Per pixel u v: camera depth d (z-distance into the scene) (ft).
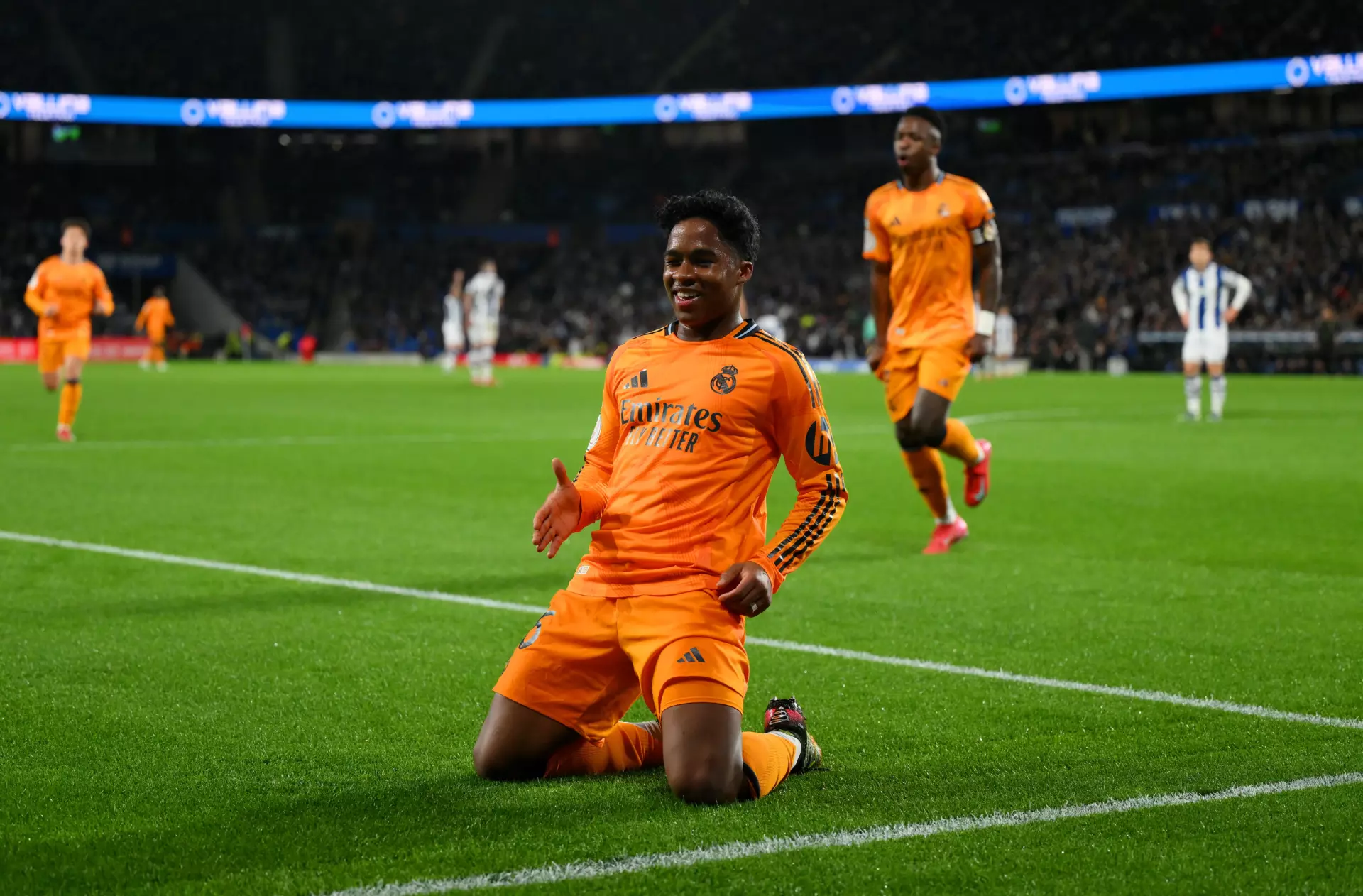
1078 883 14.74
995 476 60.75
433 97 261.24
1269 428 88.22
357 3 262.26
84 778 18.70
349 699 23.45
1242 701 23.53
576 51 263.49
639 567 18.66
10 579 34.35
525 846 15.83
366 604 31.96
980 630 29.55
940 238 39.63
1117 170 234.79
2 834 16.34
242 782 18.56
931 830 16.39
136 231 254.27
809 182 259.19
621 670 18.93
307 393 127.65
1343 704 23.35
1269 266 202.90
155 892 14.44
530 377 176.04
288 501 50.72
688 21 261.65
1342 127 221.25
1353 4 210.59
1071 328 203.72
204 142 262.47
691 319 19.42
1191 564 38.17
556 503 19.19
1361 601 32.99
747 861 15.29
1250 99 227.20
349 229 266.16
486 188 271.08
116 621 29.71
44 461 63.36
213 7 257.14
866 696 23.94
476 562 38.09
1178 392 137.59
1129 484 57.62
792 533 18.80
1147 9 226.99
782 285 241.76
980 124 244.01
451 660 26.43
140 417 93.61
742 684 18.15
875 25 248.73
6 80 248.73
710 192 19.43
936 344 39.78
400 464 64.59
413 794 17.99
